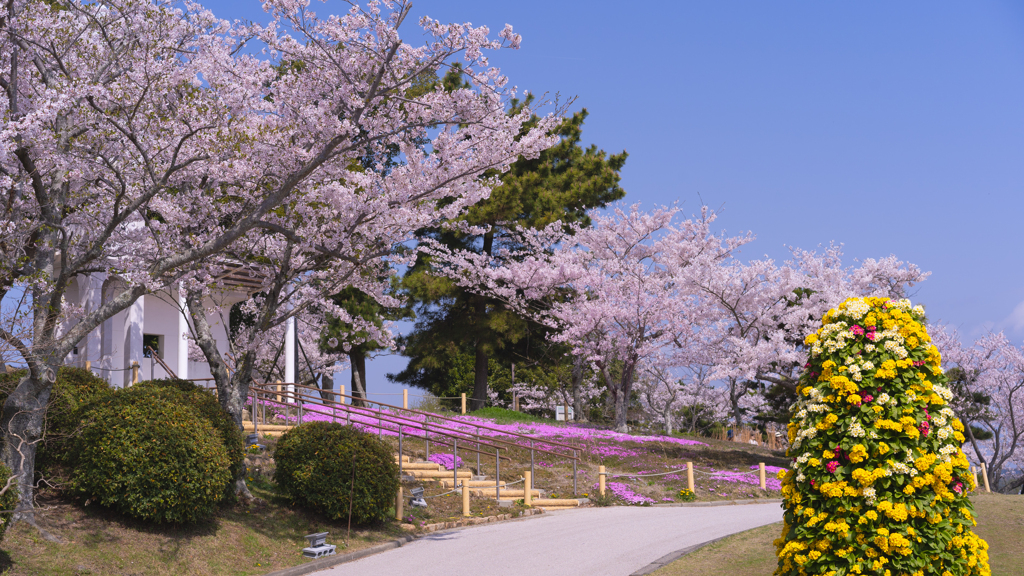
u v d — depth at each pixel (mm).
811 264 27406
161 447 10086
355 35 10773
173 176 11703
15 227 10445
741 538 11352
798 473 6945
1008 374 30891
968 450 34938
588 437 24344
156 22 11180
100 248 9961
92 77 11406
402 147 12008
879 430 6547
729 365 23500
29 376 9484
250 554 10484
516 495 16625
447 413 28109
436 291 30734
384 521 13164
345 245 12414
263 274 14000
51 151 9836
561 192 32625
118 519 10078
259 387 19703
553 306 30156
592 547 11641
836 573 6453
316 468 12266
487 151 12031
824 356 7027
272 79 12438
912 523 6445
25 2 10445
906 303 7004
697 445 25359
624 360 27891
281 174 11445
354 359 34719
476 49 10812
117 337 21766
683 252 28844
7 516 8195
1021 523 11570
